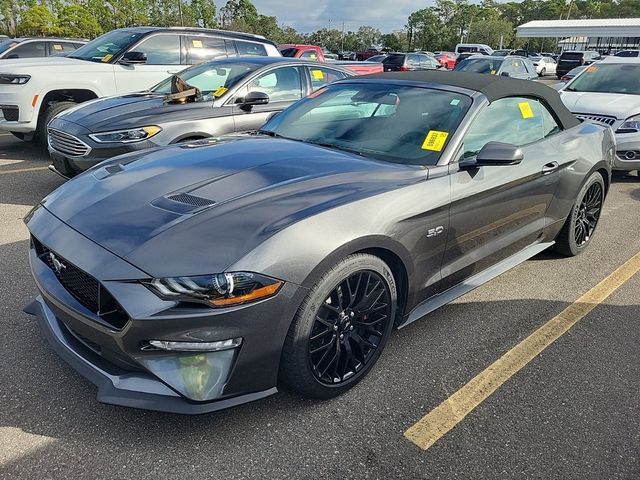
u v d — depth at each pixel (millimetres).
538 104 3889
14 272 3793
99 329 2154
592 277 4219
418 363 2945
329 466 2184
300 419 2447
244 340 2143
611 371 2953
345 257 2396
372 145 3219
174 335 2055
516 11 106688
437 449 2307
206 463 2168
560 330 3373
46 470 2092
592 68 8375
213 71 6109
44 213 2602
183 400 2160
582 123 4473
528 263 4469
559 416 2561
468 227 3102
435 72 3855
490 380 2818
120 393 2172
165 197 2473
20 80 7105
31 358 2793
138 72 7793
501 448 2334
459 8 81938
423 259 2838
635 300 3834
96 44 8211
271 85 6016
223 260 2084
